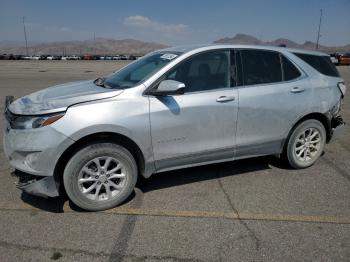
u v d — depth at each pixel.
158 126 3.54
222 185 4.13
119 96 3.41
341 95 4.80
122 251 2.79
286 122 4.34
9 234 3.03
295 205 3.62
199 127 3.77
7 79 17.89
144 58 4.45
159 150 3.64
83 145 3.31
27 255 2.73
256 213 3.44
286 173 4.52
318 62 4.71
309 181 4.26
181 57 3.76
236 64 4.05
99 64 39.97
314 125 4.61
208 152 3.93
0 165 4.69
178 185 4.12
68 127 3.15
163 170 3.79
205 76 3.86
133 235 3.03
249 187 4.08
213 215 3.40
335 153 5.38
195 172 4.54
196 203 3.66
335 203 3.67
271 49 4.35
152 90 3.55
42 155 3.13
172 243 2.91
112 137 3.44
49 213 3.42
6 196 3.78
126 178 3.56
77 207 3.55
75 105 3.24
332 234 3.06
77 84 4.30
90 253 2.76
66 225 3.19
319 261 2.68
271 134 4.29
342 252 2.80
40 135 3.12
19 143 3.18
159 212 3.46
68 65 36.75
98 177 3.43
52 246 2.86
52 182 3.25
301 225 3.21
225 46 4.05
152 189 4.01
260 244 2.90
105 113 3.28
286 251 2.80
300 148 4.62
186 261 2.67
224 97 3.85
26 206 3.56
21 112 3.25
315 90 4.50
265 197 3.81
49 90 3.99
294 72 4.44
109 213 3.44
